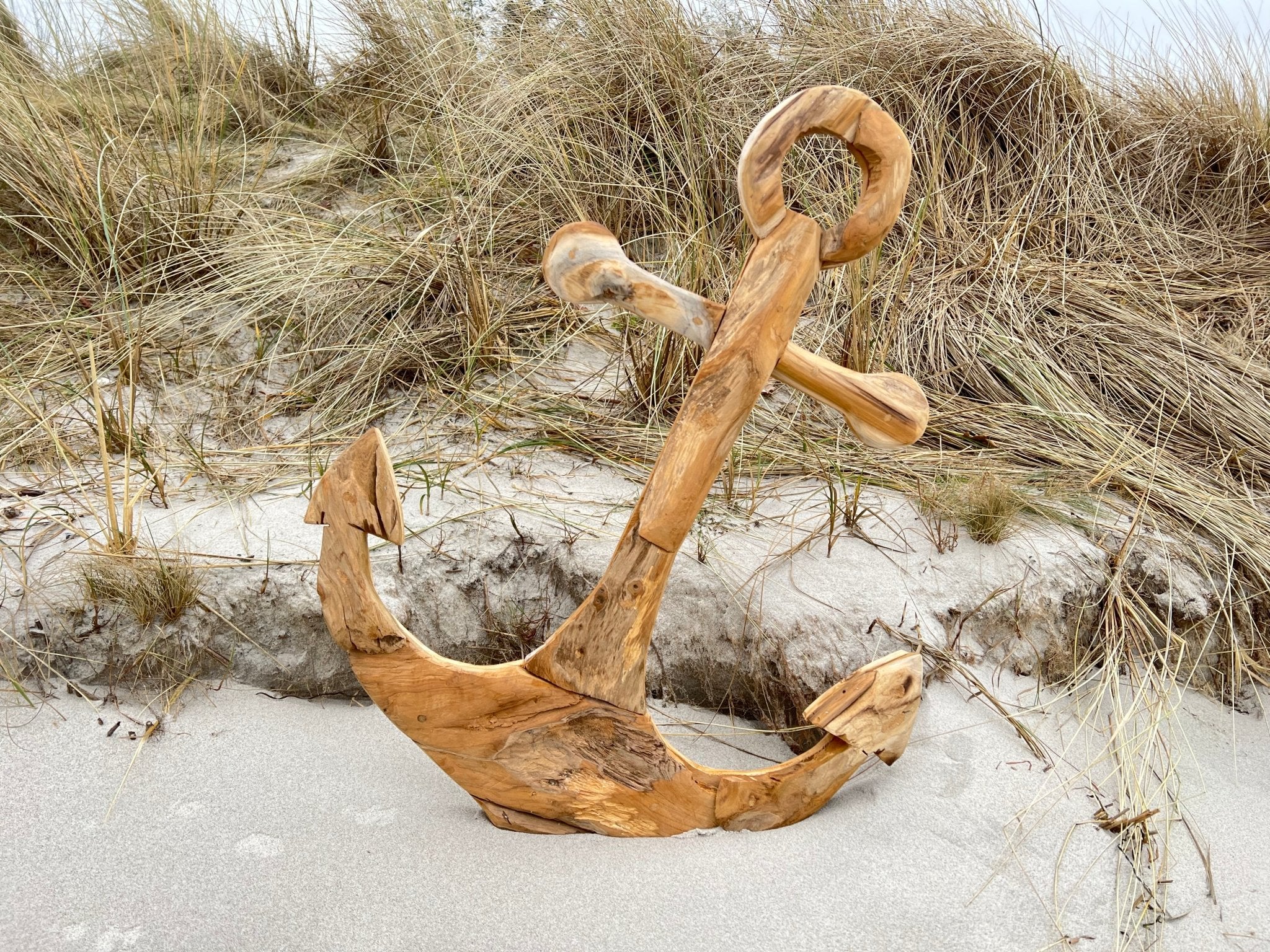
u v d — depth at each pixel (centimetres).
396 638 180
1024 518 272
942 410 321
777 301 174
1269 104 456
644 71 413
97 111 408
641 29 422
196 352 336
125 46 477
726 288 332
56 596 226
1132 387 331
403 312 343
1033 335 348
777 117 169
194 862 184
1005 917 175
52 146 372
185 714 221
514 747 186
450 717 184
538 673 184
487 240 362
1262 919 182
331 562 177
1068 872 185
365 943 168
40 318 342
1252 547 270
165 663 226
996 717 221
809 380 183
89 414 301
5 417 294
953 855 187
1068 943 172
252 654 229
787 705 226
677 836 191
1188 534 274
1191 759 226
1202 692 253
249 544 244
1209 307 378
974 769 206
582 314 354
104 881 180
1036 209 405
